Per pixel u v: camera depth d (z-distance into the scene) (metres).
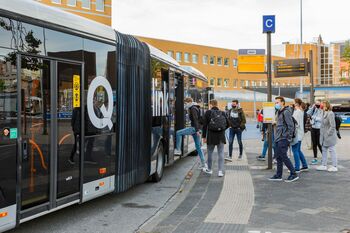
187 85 13.56
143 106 9.01
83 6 49.38
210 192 9.12
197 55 83.06
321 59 114.94
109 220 7.03
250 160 14.35
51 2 46.19
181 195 8.91
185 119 12.93
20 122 5.40
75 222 6.87
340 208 7.58
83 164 6.68
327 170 11.87
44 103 5.84
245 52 12.93
